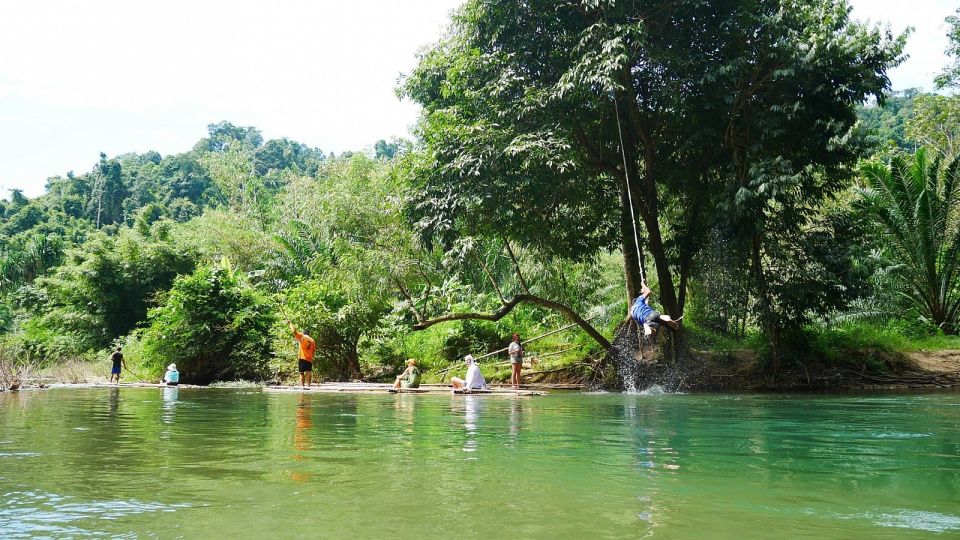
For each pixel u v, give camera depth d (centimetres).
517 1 1672
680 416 873
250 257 3872
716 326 1902
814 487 377
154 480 394
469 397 1361
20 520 298
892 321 2277
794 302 1731
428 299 2306
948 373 1844
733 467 445
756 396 1391
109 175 9725
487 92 1681
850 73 1623
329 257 2436
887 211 2219
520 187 1636
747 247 1681
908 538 269
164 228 3850
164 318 2428
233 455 498
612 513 310
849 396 1394
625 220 1845
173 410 986
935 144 3156
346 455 497
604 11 1562
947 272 2272
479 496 349
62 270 3575
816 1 1711
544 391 1673
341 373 2256
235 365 2428
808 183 1781
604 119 1744
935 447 555
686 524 291
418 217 1684
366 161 2295
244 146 11150
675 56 1578
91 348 3272
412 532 276
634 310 1309
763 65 1645
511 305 1844
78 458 484
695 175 1858
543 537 268
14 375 1819
